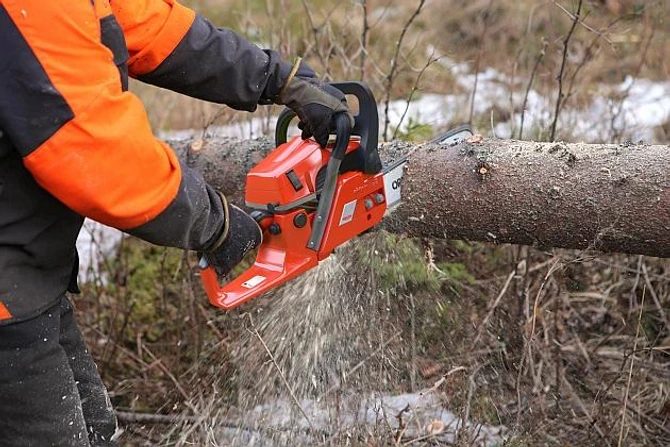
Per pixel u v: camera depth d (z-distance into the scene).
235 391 2.61
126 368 3.00
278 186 1.97
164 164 1.54
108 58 1.47
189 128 4.33
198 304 2.99
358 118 2.06
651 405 2.52
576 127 3.54
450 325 2.69
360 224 2.14
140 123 1.49
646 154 2.15
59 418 1.69
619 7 3.88
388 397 2.54
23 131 1.41
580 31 4.38
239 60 1.87
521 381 2.55
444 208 2.37
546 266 2.84
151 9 1.76
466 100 4.04
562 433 2.46
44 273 1.64
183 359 2.94
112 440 2.04
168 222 1.58
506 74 4.11
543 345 2.58
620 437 2.18
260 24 4.32
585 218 2.21
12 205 1.54
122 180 1.47
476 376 2.55
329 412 2.34
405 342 2.63
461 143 2.37
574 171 2.20
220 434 2.45
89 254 3.35
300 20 4.49
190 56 1.82
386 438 2.27
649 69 4.39
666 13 3.94
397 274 2.59
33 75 1.39
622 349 2.75
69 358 1.90
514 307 2.76
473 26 5.00
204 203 1.68
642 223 2.14
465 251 3.03
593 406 2.45
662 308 2.74
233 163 2.82
